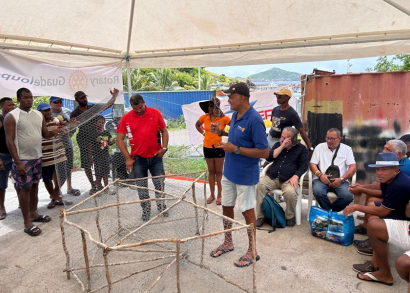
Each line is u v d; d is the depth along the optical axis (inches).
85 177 194.5
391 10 147.2
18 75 184.5
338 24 166.1
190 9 172.9
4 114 164.9
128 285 105.5
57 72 202.8
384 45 174.6
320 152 155.6
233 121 114.7
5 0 141.9
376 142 170.7
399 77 161.0
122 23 189.3
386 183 103.8
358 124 173.2
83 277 111.3
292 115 166.9
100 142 174.1
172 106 490.3
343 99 174.2
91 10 169.2
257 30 183.8
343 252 126.0
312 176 163.6
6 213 173.9
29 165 146.1
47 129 161.9
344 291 100.2
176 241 77.7
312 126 185.0
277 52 202.4
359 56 183.8
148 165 159.2
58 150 152.6
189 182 218.4
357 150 175.6
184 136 289.9
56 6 157.2
